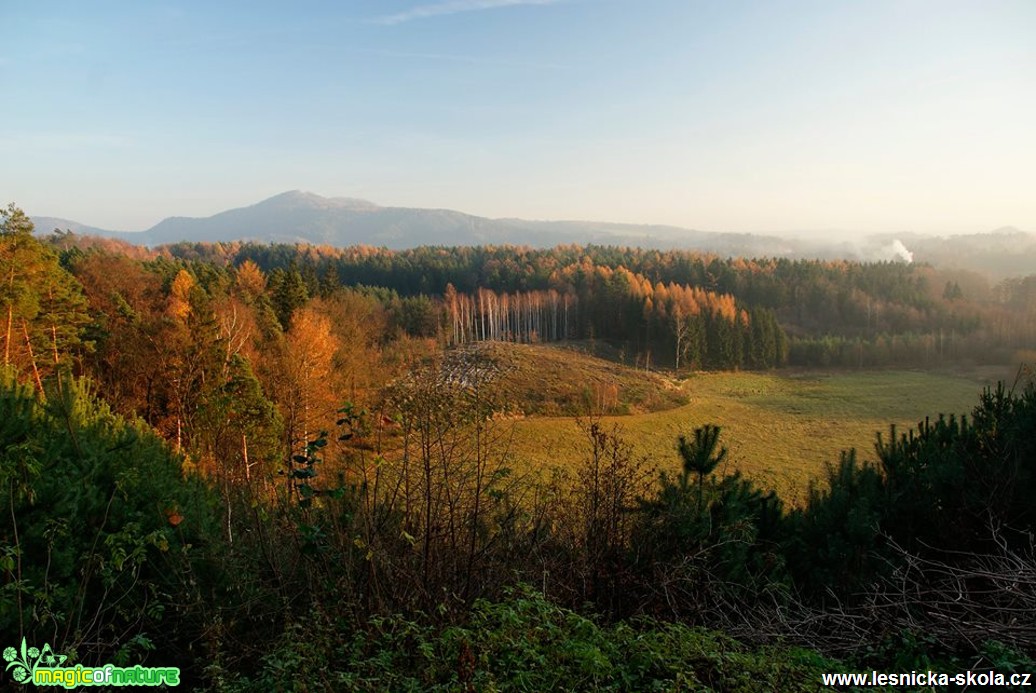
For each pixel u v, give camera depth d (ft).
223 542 20.71
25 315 70.49
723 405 183.42
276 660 14.73
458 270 394.52
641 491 25.31
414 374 28.89
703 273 378.94
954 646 17.99
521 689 14.58
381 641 16.52
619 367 226.58
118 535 15.76
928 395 193.47
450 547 20.75
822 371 249.55
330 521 21.18
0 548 14.05
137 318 93.25
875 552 23.58
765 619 21.11
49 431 21.09
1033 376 28.96
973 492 23.81
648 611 21.83
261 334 99.30
